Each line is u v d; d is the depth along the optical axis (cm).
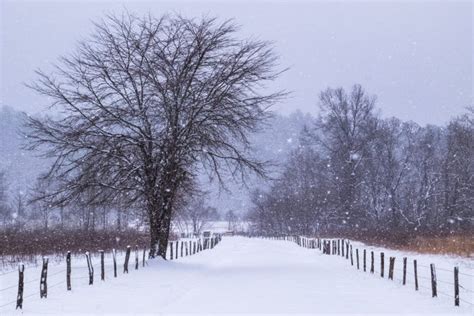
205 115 2673
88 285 1791
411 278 2183
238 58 2703
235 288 1838
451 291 1791
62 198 2606
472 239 3819
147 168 2680
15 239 3294
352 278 2169
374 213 6725
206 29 2683
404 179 7550
